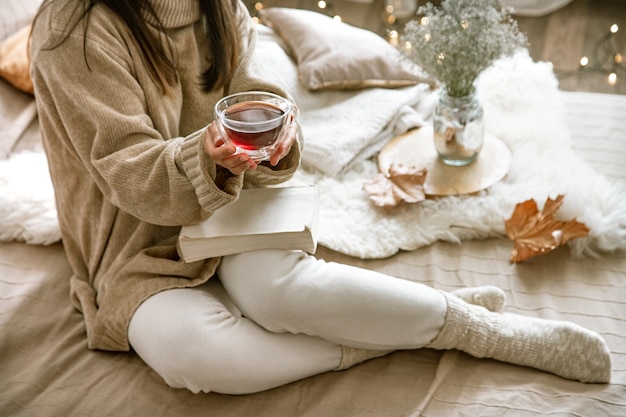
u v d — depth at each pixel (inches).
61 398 47.5
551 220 57.7
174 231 52.4
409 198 60.9
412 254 58.9
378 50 74.0
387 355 50.7
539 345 48.1
